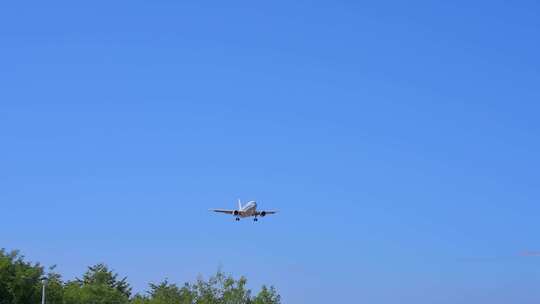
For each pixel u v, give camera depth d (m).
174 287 142.38
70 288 133.75
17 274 104.88
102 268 182.00
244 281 134.12
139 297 159.75
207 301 131.00
